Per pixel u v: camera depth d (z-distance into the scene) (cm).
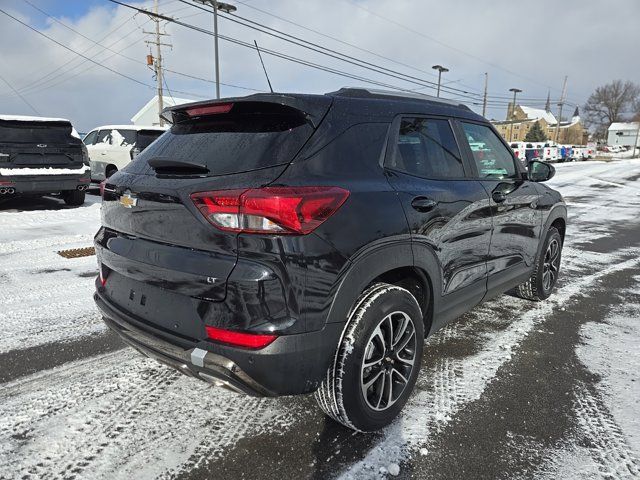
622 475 218
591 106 10188
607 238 815
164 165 223
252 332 192
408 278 272
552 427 254
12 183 898
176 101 5250
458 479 214
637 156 6581
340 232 208
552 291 482
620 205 1284
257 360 193
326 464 222
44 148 941
